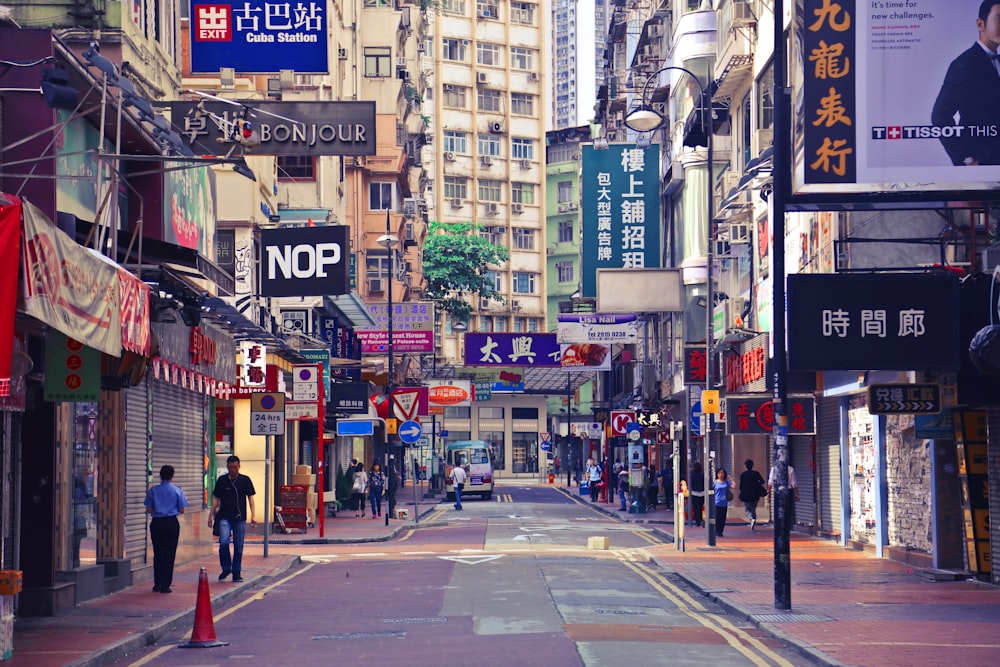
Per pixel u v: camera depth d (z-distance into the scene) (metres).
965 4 19.33
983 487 22.20
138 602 19.09
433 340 61.28
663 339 62.44
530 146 124.81
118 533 21.27
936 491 23.67
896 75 19.31
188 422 26.64
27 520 17.72
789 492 18.30
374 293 71.56
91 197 20.27
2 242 10.37
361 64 69.25
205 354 24.47
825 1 19.39
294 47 23.09
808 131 19.31
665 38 60.09
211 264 21.44
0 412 15.77
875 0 19.41
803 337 20.73
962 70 19.27
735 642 15.16
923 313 20.69
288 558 28.00
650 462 69.06
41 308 10.88
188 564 26.06
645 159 55.34
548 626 16.19
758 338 36.06
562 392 105.75
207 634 15.12
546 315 124.00
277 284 38.88
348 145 23.44
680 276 40.56
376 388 70.94
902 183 19.23
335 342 50.22
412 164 83.56
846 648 14.19
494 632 15.66
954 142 19.23
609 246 55.25
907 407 22.50
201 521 27.88
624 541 35.06
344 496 54.47
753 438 44.81
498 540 35.25
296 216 47.94
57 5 23.33
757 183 31.45
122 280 13.62
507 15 123.62
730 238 40.47
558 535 37.59
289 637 15.73
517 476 114.06
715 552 29.75
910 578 22.94
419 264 89.81
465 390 72.88
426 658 13.63
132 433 22.17
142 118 17.25
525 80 124.50
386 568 26.20
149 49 25.33
